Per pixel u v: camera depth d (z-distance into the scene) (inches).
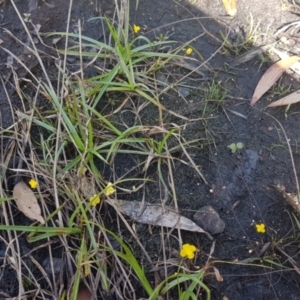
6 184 14.6
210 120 16.0
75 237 13.9
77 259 13.3
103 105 16.1
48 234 13.5
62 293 13.2
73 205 14.4
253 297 13.5
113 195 14.6
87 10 18.0
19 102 16.0
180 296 12.7
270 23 18.1
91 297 13.2
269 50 17.4
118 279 13.4
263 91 16.5
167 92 16.4
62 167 14.8
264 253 14.0
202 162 15.3
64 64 16.0
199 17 18.1
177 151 15.3
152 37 17.6
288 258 13.9
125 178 14.9
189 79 16.8
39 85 15.9
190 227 14.2
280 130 15.9
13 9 17.8
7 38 17.2
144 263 13.7
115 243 13.9
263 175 15.2
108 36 17.6
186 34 17.8
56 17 17.8
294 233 14.3
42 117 15.5
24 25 16.6
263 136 15.8
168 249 14.0
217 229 14.2
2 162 14.9
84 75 16.6
